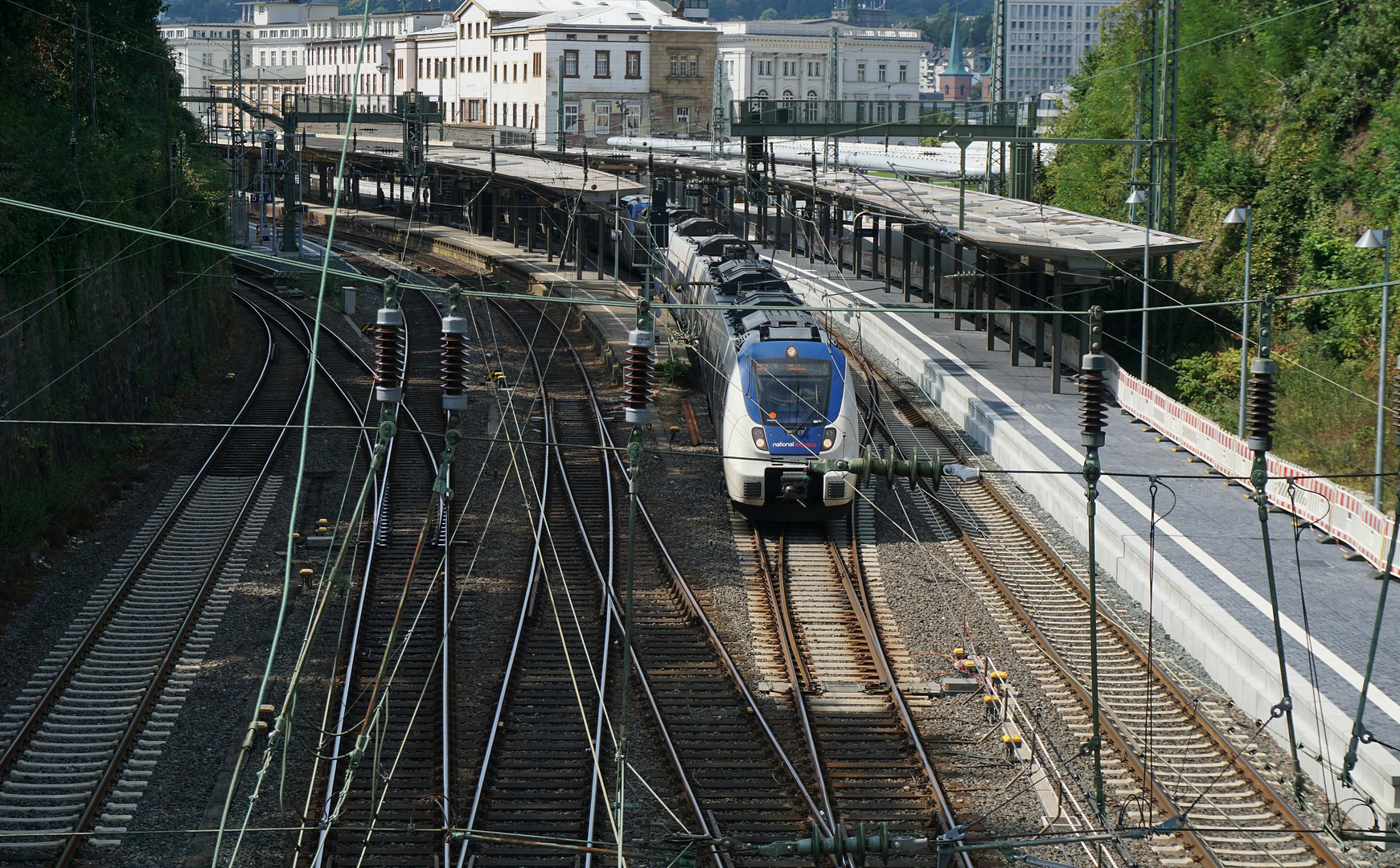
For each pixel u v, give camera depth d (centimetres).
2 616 6144
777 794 4738
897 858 4319
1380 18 10981
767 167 16088
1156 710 5525
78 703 5356
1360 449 8406
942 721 5372
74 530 7500
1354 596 6425
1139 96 13188
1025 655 6066
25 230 7900
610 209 16162
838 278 15875
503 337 13488
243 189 19675
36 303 7919
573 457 9156
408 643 5988
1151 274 11325
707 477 8819
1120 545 7100
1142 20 15838
